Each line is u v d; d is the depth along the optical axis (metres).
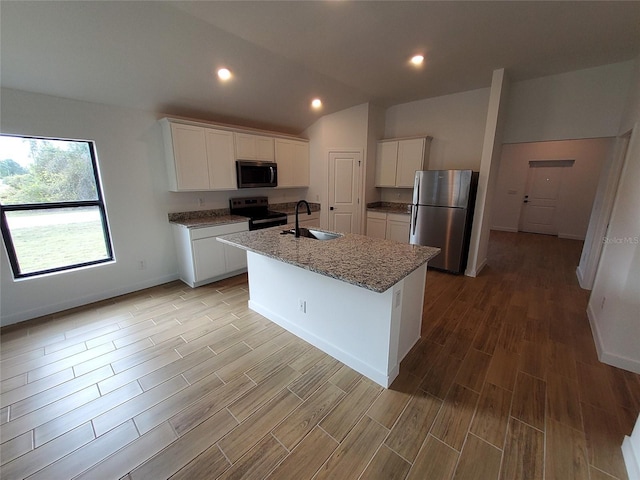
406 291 2.06
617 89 3.15
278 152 4.54
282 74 3.32
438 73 3.45
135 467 1.42
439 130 4.53
